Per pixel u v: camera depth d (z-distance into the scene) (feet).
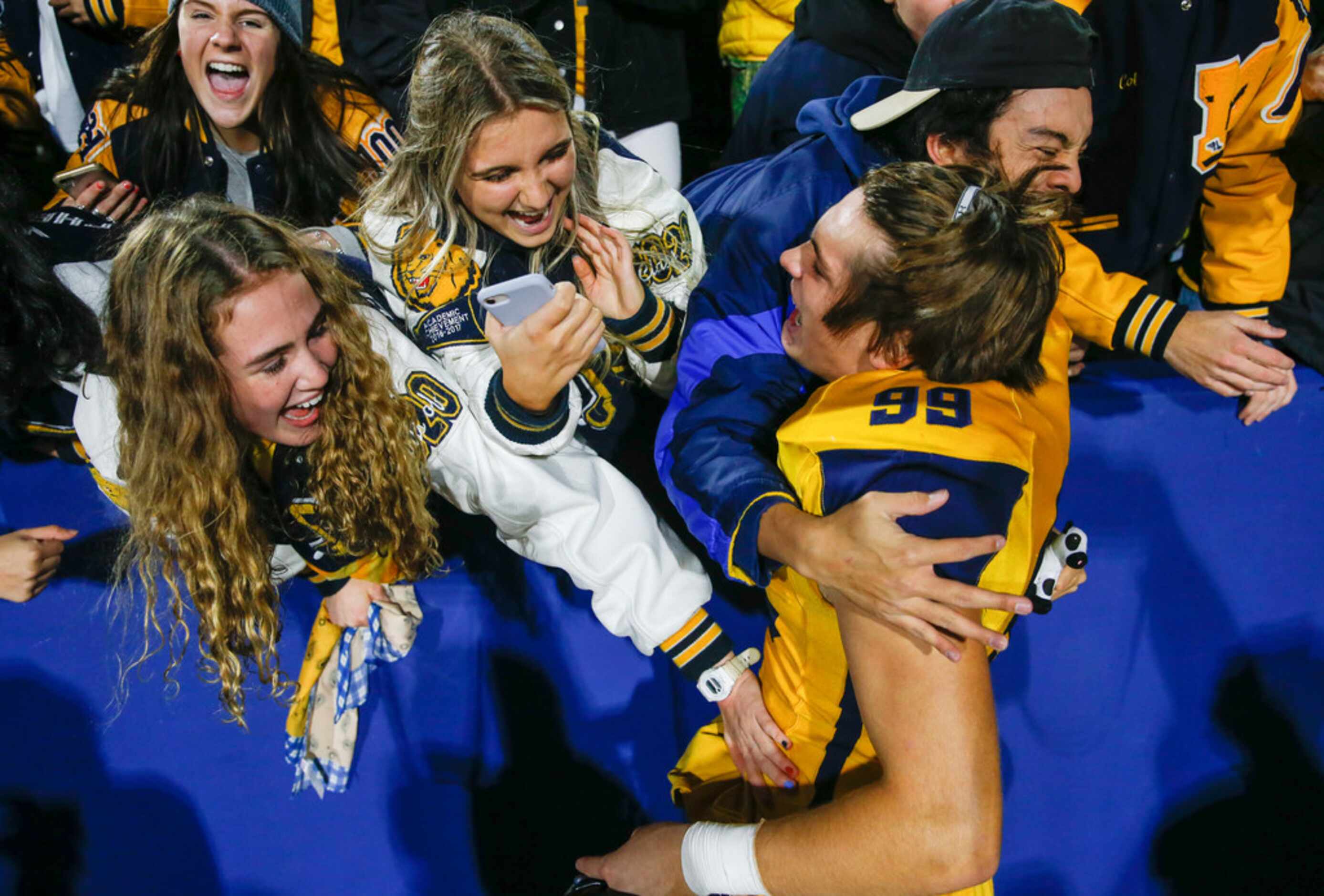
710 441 3.99
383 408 4.23
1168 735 5.57
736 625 5.01
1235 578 5.37
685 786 4.50
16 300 4.20
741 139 6.57
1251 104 5.51
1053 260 3.45
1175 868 5.78
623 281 4.63
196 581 4.11
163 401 3.84
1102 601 5.28
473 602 4.83
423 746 5.05
